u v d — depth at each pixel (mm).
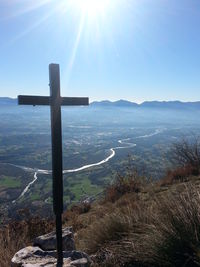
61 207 3461
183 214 3584
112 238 4391
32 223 6410
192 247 3225
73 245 4242
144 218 4453
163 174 8969
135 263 3561
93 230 4789
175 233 3449
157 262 3414
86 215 7652
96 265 3711
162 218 3895
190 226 3443
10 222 6312
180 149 9547
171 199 4219
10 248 4727
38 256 3658
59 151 3475
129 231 4297
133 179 8562
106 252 3998
